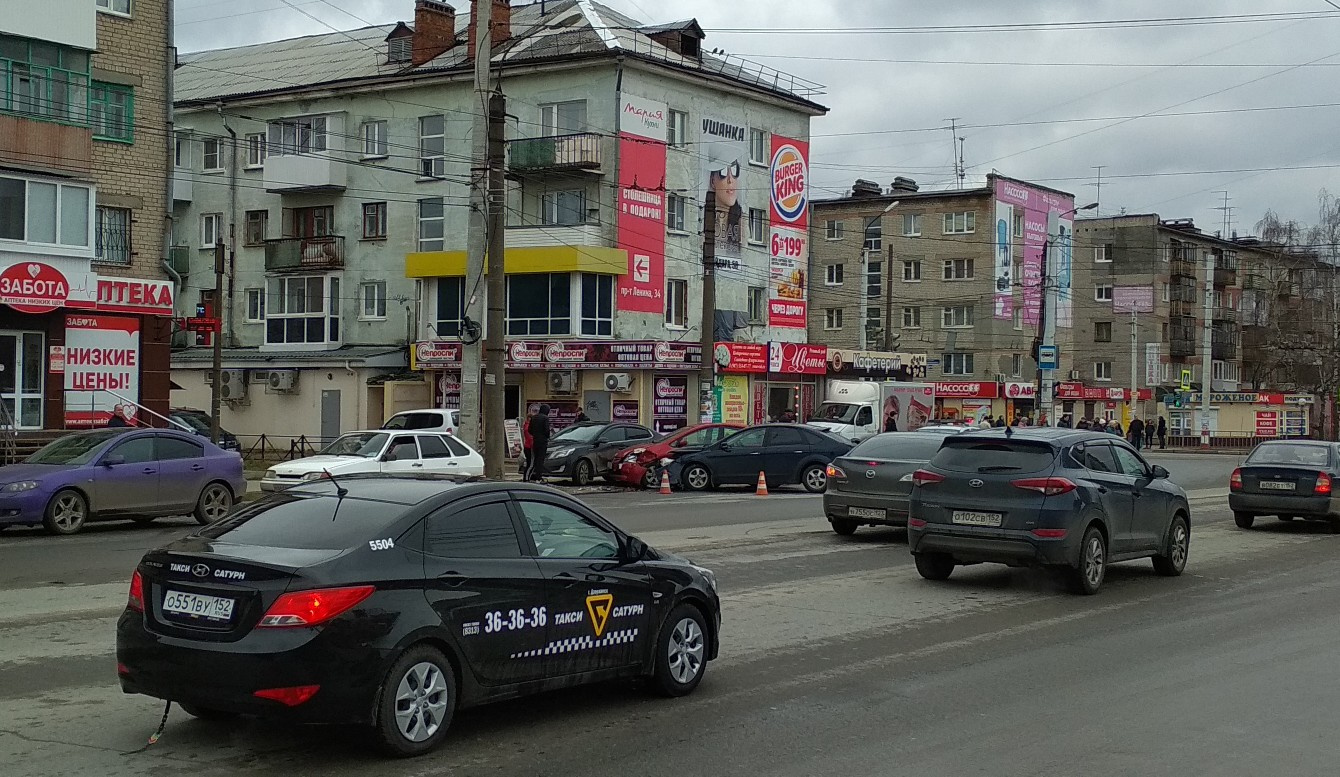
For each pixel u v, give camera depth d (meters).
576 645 7.01
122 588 11.71
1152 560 14.27
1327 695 7.98
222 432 33.34
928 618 10.96
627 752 6.45
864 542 17.11
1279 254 82.19
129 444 17.62
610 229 40.72
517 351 40.34
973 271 65.69
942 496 12.77
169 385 29.94
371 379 42.91
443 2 45.62
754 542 16.91
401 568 6.17
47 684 7.66
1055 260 70.12
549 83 41.72
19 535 16.88
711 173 44.22
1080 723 7.18
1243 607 11.85
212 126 48.38
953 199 66.31
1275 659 9.21
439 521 6.49
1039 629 10.48
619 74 40.47
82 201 27.81
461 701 6.42
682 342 39.56
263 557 6.00
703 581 8.03
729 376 42.00
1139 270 77.69
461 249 43.12
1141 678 8.49
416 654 6.15
